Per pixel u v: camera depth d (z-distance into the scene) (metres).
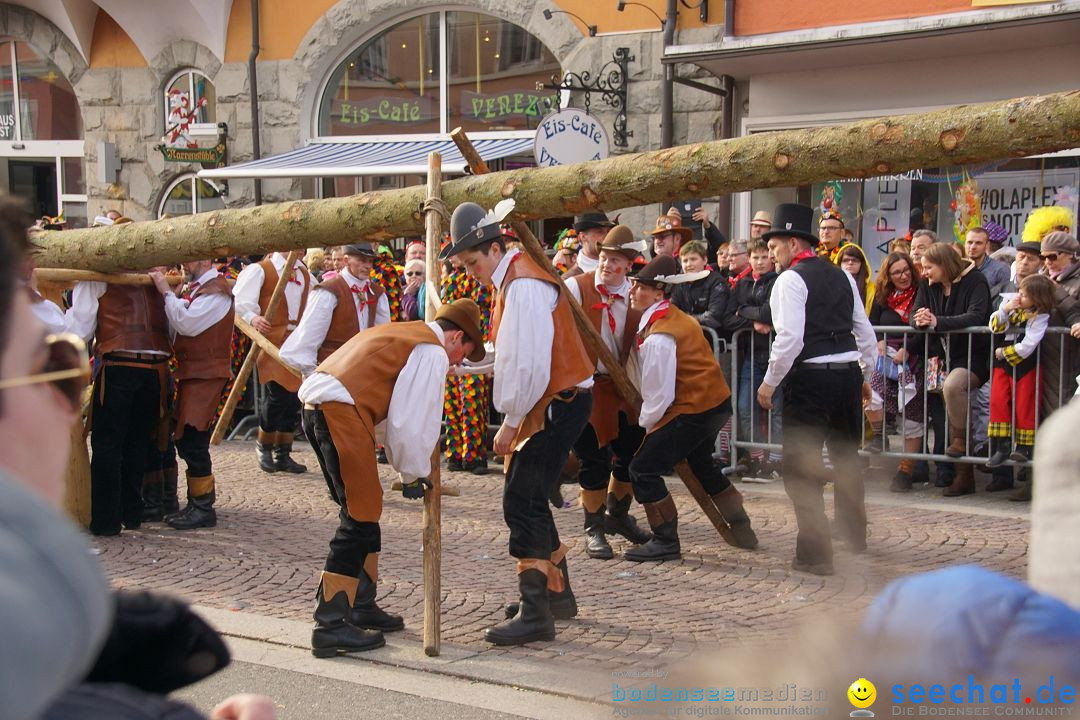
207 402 6.98
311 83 14.58
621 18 12.47
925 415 7.50
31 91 16.94
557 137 9.27
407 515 7.38
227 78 14.91
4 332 1.09
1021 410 7.04
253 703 1.50
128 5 15.14
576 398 4.83
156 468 7.28
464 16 13.91
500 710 4.08
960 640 0.90
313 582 5.86
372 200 5.70
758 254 7.77
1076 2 9.00
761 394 5.79
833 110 11.15
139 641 1.38
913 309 7.54
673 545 6.13
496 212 4.81
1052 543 0.99
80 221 16.88
